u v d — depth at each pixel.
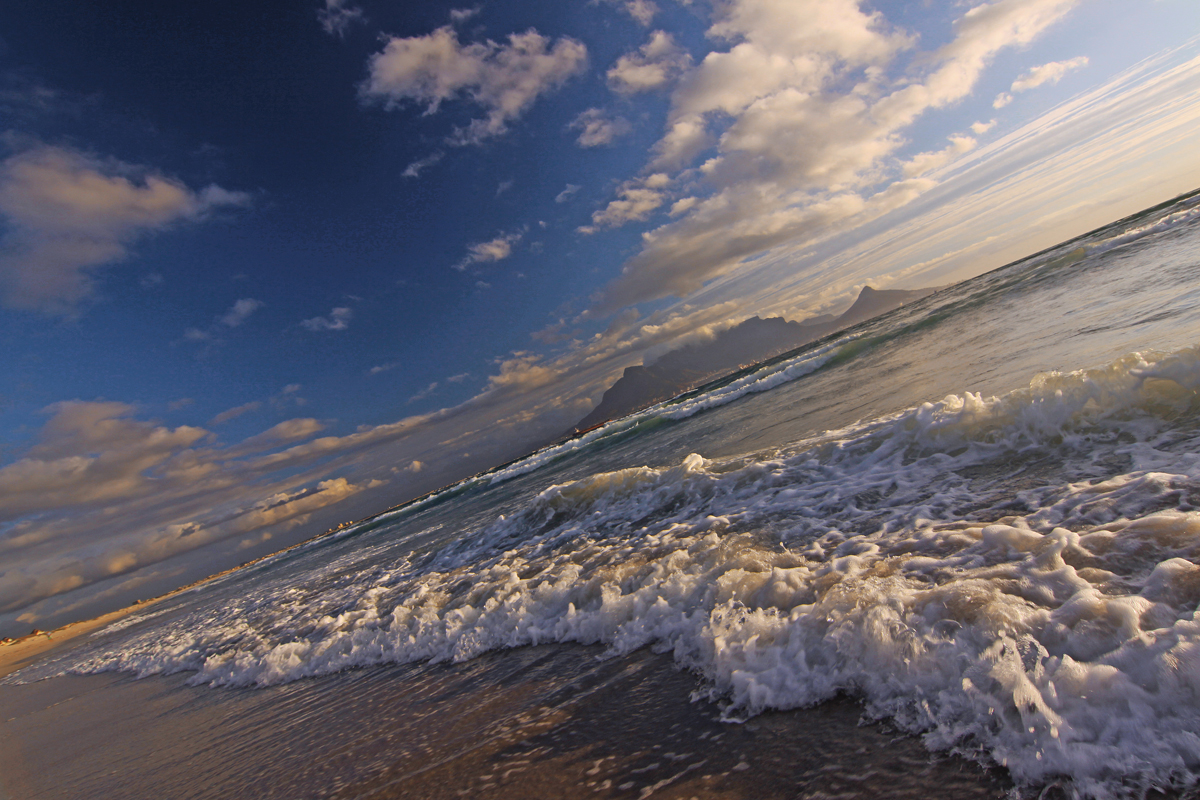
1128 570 2.54
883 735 2.25
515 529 10.17
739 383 24.72
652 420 22.95
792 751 2.37
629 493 9.02
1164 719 1.77
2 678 21.83
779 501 5.84
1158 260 11.14
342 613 8.49
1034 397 4.99
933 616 2.65
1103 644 2.10
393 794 3.20
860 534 4.27
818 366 18.42
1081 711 1.90
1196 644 1.88
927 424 5.74
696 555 4.93
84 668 14.90
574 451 26.75
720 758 2.50
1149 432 4.08
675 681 3.29
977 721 2.09
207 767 4.74
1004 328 11.05
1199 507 2.87
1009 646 2.27
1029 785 1.79
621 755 2.80
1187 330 5.77
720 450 10.20
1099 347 6.64
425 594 7.60
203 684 7.75
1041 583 2.66
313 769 3.94
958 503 4.23
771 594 3.63
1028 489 4.01
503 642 5.08
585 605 5.00
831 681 2.67
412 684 4.94
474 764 3.21
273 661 7.09
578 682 3.79
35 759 7.09
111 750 6.33
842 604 3.02
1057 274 15.42
